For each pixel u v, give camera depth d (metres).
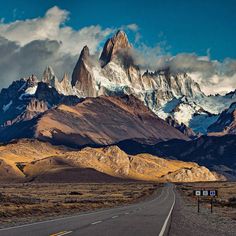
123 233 33.75
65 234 32.09
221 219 55.81
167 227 39.38
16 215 54.41
